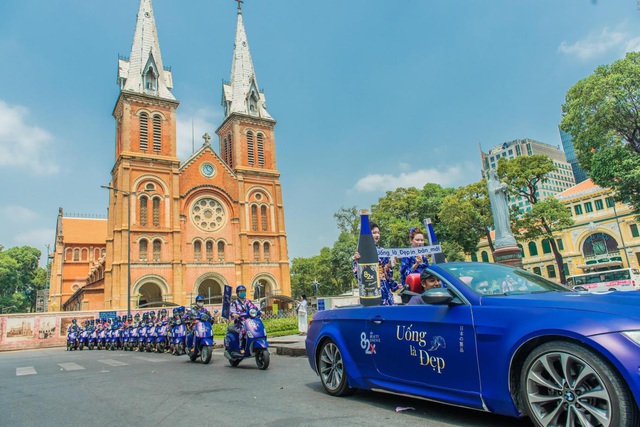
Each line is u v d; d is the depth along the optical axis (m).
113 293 40.44
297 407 5.64
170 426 5.06
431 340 4.74
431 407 5.22
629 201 28.89
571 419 3.53
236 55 58.91
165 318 19.20
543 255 53.78
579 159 30.11
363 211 6.88
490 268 5.25
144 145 46.09
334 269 57.78
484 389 4.15
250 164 53.56
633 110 25.94
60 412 6.20
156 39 51.84
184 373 10.00
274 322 25.33
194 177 48.75
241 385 7.75
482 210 40.34
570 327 3.54
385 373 5.34
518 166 37.72
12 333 31.56
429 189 48.66
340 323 6.22
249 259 49.38
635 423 3.16
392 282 8.09
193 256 46.38
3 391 8.56
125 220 42.50
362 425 4.61
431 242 8.27
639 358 3.15
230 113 54.19
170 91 50.12
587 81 26.94
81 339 25.91
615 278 30.41
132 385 8.37
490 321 4.20
